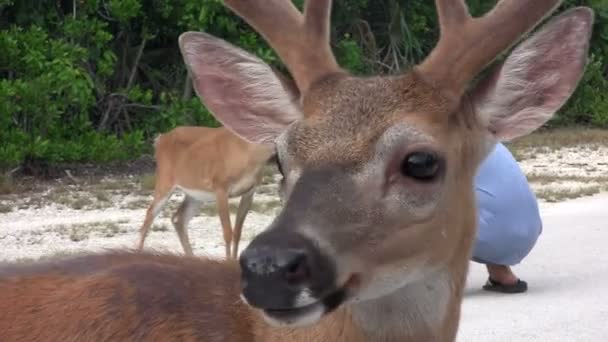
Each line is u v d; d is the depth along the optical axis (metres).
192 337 1.37
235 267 1.43
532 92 1.38
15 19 6.43
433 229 1.28
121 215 4.43
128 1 6.46
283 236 1.18
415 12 8.62
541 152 7.53
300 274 1.17
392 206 1.25
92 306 1.37
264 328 1.36
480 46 1.35
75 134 6.23
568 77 1.38
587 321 2.40
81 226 4.05
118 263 1.45
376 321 1.32
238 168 3.68
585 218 4.13
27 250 3.45
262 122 1.42
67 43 6.30
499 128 1.39
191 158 3.78
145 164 6.48
